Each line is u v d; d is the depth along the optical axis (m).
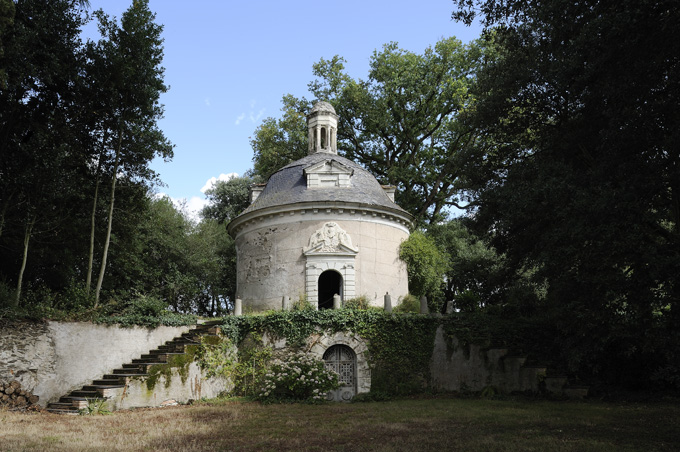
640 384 20.72
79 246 27.06
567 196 16.92
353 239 28.19
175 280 40.19
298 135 44.25
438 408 17.39
